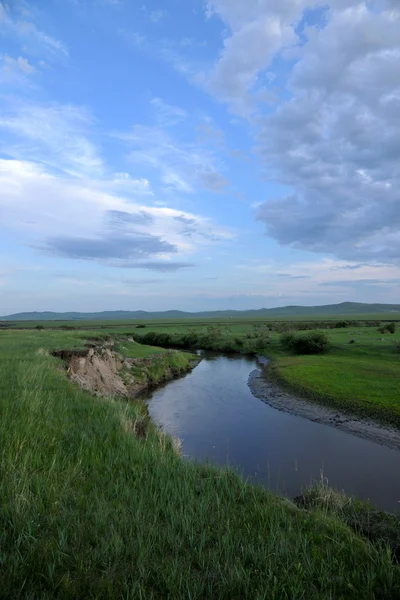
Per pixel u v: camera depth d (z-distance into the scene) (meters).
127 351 43.22
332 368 36.97
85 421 10.02
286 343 60.03
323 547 5.16
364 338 60.50
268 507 6.14
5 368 15.00
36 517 4.86
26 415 8.96
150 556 4.43
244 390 31.83
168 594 3.75
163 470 7.31
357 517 7.32
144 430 12.22
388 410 22.78
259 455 15.77
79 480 6.45
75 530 4.71
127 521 5.09
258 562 4.48
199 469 8.27
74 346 28.31
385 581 4.40
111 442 8.66
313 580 4.32
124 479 6.66
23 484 5.62
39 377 13.98
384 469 14.23
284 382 33.25
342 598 4.01
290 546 4.93
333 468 14.30
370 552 5.09
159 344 81.44
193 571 4.29
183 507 5.88
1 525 4.69
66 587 3.68
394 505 10.91
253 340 66.56
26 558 4.03
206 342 73.81
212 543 4.95
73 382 17.44
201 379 38.09
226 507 6.13
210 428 20.16
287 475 13.39
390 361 41.34
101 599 3.63
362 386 28.83
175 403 26.59
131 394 28.61
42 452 7.23
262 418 22.56
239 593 3.95
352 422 21.52
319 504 7.66
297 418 22.70
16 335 39.12
